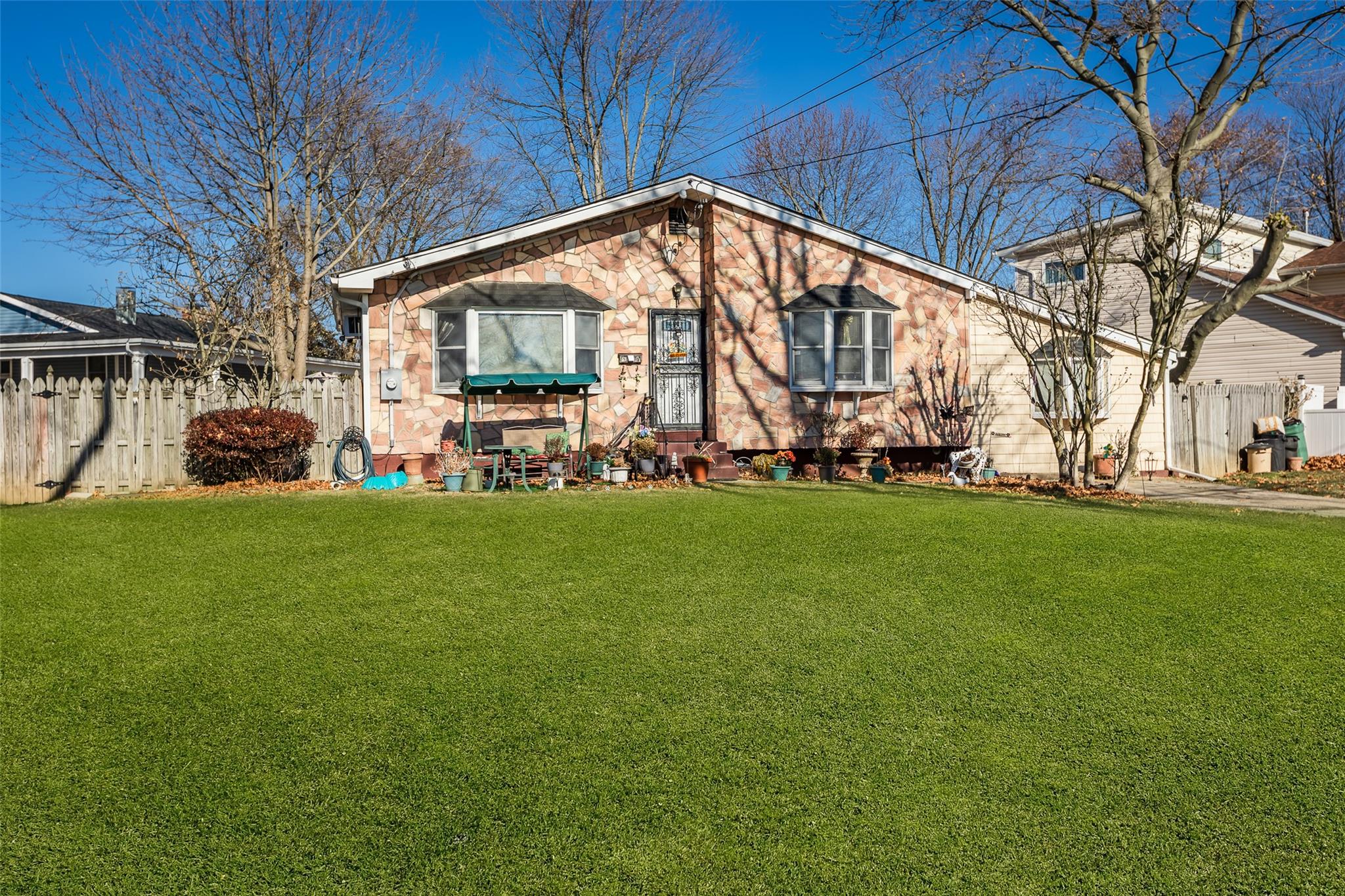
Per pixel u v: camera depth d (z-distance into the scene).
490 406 14.78
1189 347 17.72
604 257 15.32
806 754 4.25
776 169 35.12
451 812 3.73
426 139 27.59
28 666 5.31
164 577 7.23
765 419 15.42
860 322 15.79
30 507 10.98
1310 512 11.80
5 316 23.91
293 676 5.15
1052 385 16.80
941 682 5.12
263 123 23.44
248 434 12.70
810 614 6.33
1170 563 7.84
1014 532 9.12
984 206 32.59
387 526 9.21
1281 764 4.20
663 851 3.48
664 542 8.52
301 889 3.24
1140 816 3.76
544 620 6.16
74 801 3.82
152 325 25.12
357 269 13.88
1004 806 3.82
